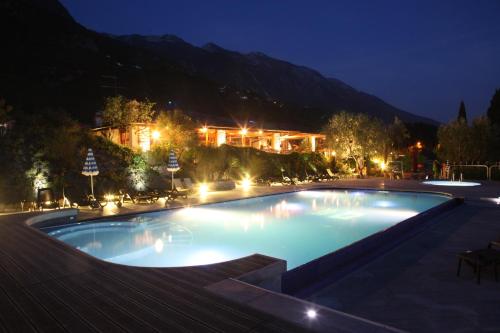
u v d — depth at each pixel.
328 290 5.29
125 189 14.97
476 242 7.95
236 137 33.09
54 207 11.47
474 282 5.46
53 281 4.43
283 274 5.16
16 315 3.48
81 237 9.80
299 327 3.06
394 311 4.50
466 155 25.69
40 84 46.62
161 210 12.35
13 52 52.31
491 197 14.26
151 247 8.88
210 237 9.85
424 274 5.89
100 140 17.62
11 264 5.16
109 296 3.90
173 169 15.77
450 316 4.31
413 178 24.62
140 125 21.53
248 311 3.41
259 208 14.45
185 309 3.49
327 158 30.05
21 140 14.27
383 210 13.84
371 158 27.78
